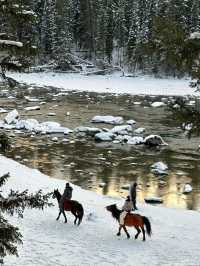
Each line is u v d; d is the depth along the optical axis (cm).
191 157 3819
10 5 1181
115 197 2683
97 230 1941
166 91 8288
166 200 2812
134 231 1973
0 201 910
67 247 1698
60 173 3306
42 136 4491
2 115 5488
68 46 10306
